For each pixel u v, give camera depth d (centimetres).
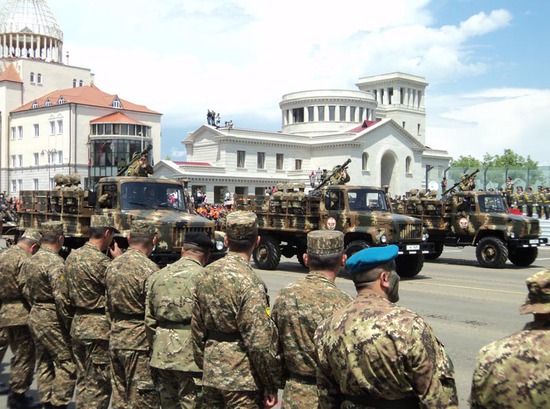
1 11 9469
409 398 302
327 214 1825
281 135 8050
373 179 8081
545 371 266
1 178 8369
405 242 1742
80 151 7575
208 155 7750
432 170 9475
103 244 625
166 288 495
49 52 9556
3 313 702
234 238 450
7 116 8350
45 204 1689
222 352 431
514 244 2080
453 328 1049
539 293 278
